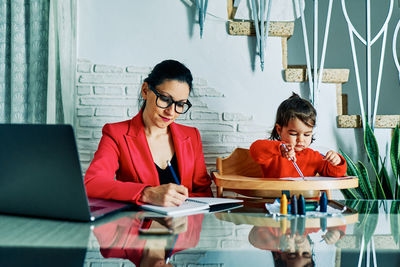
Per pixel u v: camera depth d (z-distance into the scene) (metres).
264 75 1.99
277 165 1.65
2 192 0.74
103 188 0.98
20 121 1.88
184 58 1.99
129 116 1.99
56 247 0.47
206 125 1.99
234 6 2.01
